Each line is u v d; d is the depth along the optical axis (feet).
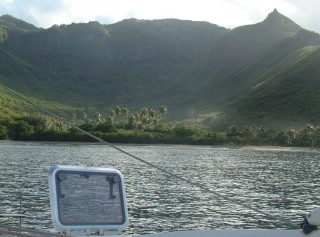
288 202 154.10
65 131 615.16
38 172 223.71
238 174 268.21
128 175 232.73
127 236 22.49
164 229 96.73
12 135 614.75
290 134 643.86
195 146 623.77
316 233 22.48
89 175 24.27
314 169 319.27
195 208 127.34
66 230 23.06
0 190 146.10
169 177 226.58
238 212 122.42
